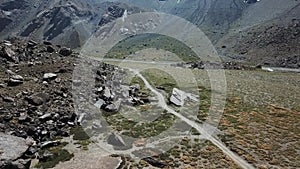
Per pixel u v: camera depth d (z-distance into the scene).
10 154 32.53
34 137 40.28
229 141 46.72
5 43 74.38
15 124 41.31
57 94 52.62
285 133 51.62
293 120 58.97
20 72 59.72
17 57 68.06
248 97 76.31
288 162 41.28
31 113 44.62
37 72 61.41
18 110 44.47
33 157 35.84
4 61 63.19
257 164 40.19
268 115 61.69
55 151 37.66
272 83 104.75
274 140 48.44
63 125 44.59
